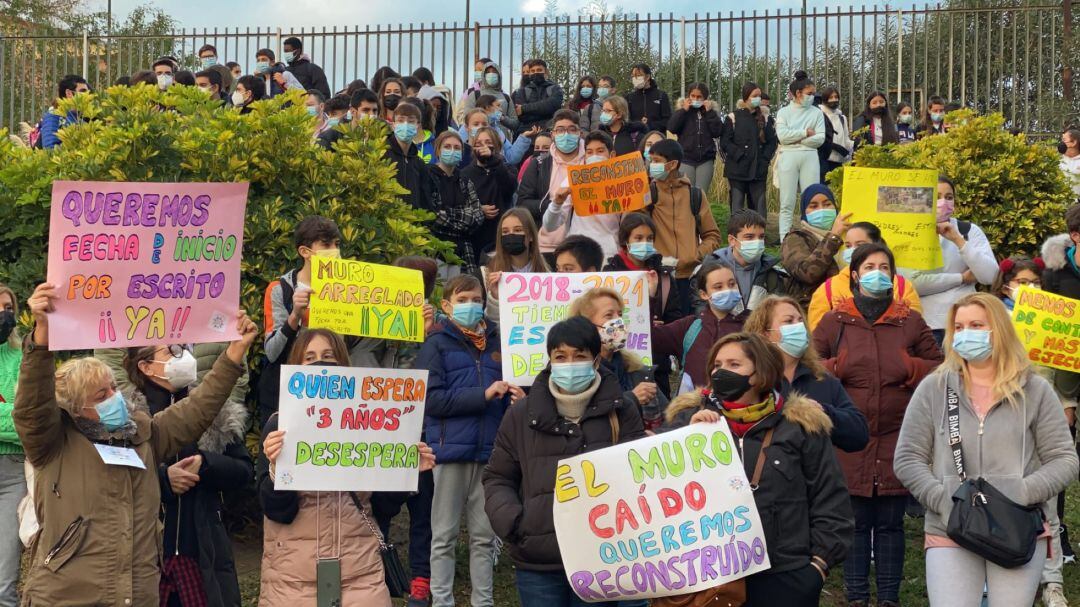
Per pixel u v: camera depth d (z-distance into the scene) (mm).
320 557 5781
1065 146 14383
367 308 7020
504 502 5699
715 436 5402
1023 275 8180
